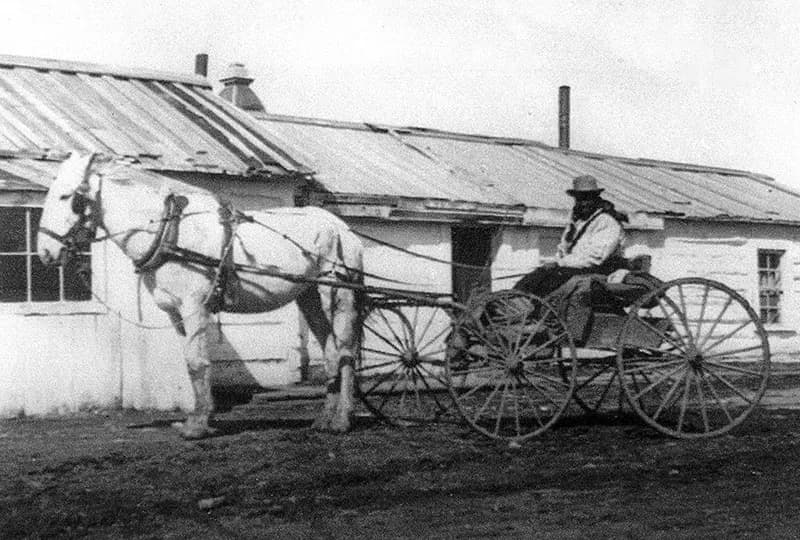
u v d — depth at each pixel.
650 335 9.67
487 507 6.84
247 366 14.48
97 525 6.46
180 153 13.88
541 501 7.01
